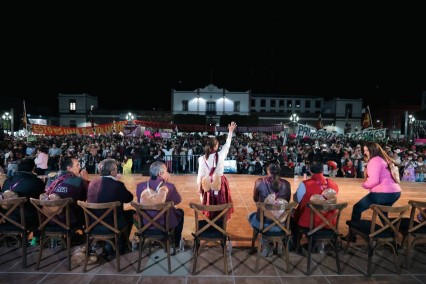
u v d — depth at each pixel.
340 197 7.40
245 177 10.41
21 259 4.05
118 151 13.98
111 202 3.70
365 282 3.57
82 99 48.72
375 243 3.84
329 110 52.78
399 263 3.97
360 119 50.03
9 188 4.22
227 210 3.69
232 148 14.62
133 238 4.54
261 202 3.89
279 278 3.62
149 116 44.88
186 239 4.67
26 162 4.48
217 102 50.12
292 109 54.62
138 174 10.88
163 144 16.23
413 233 3.86
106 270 3.77
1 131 24.58
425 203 3.72
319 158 12.16
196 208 3.66
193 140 20.97
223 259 3.99
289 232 3.75
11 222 3.82
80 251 4.22
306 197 4.06
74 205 4.11
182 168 12.44
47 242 4.42
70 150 13.22
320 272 3.77
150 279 3.57
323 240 3.78
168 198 3.96
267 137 25.86
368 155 4.38
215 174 4.15
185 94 49.97
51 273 3.69
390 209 3.62
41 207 3.88
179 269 3.80
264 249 4.17
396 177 4.18
